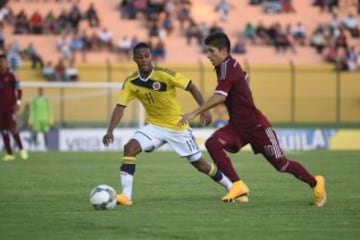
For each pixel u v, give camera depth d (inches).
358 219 903.1
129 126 3201.3
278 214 937.5
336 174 1593.3
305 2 4446.4
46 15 4170.8
